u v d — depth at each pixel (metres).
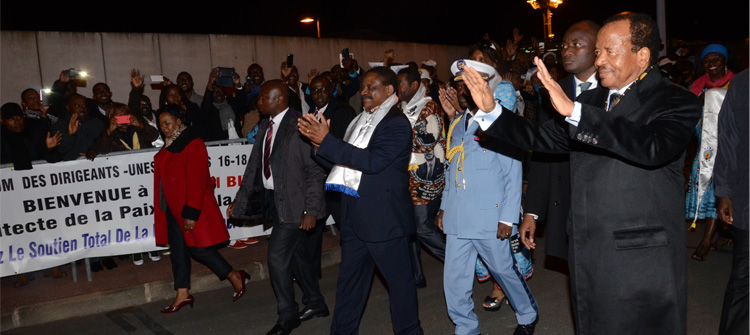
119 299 5.52
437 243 5.04
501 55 4.28
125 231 6.05
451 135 4.02
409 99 4.94
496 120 2.46
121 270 6.20
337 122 5.30
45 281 5.92
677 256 2.51
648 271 2.49
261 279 6.20
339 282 4.04
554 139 2.69
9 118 5.59
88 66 9.55
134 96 7.41
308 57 11.78
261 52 11.20
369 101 3.88
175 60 10.30
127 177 6.05
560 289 5.29
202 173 4.93
